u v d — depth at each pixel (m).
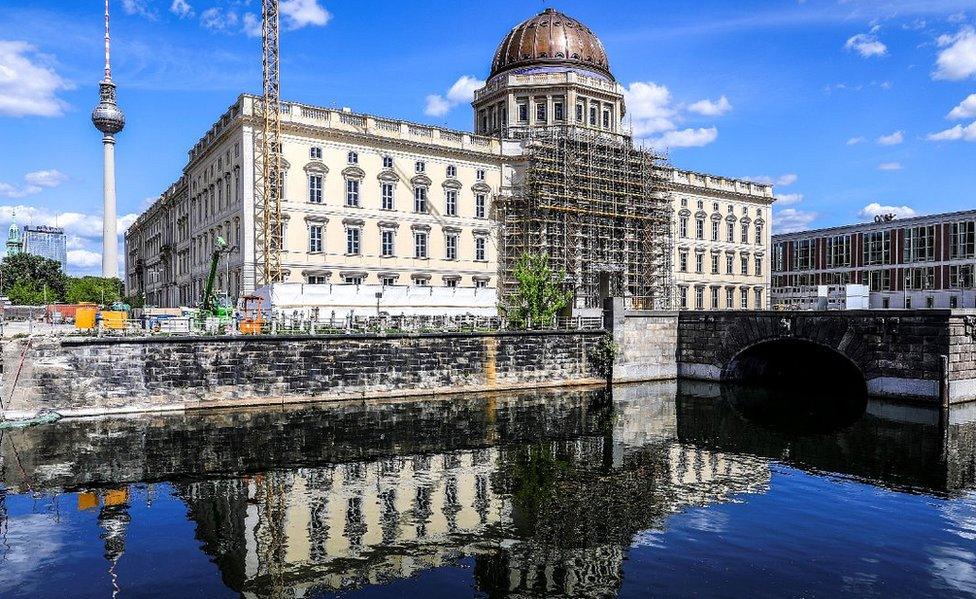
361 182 64.94
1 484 25.70
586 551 19.64
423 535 20.81
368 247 65.19
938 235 88.31
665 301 82.25
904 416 41.44
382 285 56.12
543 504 23.97
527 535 20.92
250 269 59.22
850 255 99.69
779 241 111.25
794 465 29.83
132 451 30.45
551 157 74.56
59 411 37.25
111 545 19.88
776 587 17.28
